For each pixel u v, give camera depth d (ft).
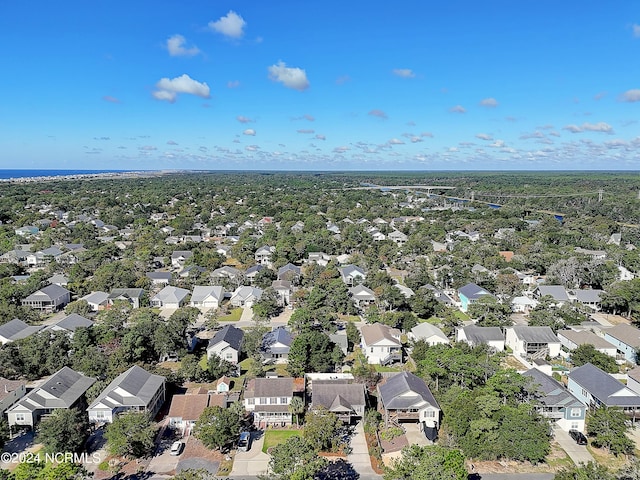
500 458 143.74
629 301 269.64
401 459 136.77
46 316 270.87
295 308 284.41
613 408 152.35
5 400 163.63
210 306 292.81
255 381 168.66
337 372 197.36
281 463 124.06
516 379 160.25
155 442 149.59
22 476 119.03
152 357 207.82
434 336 220.84
